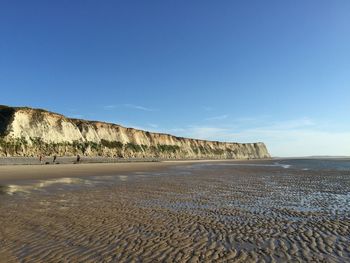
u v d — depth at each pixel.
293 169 48.38
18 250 8.33
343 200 17.03
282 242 9.23
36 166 43.91
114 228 10.71
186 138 155.00
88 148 86.00
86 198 16.86
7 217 12.10
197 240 9.41
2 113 71.31
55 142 76.44
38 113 77.50
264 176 32.88
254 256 7.98
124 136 109.12
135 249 8.52
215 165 65.44
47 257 7.82
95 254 8.09
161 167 52.47
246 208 14.51
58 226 10.86
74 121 93.69
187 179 28.61
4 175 29.88
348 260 7.66
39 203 15.17
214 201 16.31
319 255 8.04
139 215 12.81
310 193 19.67
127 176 31.50
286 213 13.45
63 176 30.14
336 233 10.24
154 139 127.44
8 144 64.19
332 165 68.50
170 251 8.38
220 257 7.91
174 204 15.36
